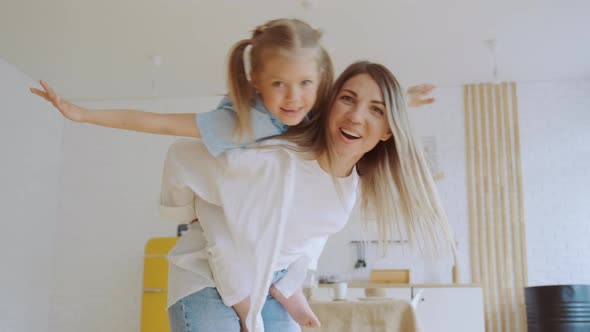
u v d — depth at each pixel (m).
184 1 5.24
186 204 1.54
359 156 1.50
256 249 1.41
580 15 5.52
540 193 6.92
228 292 1.45
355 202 1.70
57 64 6.61
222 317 1.47
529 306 6.09
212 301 1.48
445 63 6.60
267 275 1.40
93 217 7.44
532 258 6.78
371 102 1.43
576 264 6.73
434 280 6.73
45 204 7.27
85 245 7.38
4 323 6.41
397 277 6.42
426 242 1.57
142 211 7.38
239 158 1.41
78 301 7.25
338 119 1.43
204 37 5.94
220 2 5.27
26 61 6.53
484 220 6.91
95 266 7.31
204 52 6.29
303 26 1.37
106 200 7.46
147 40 6.01
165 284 6.42
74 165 7.58
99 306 7.21
